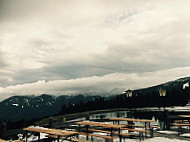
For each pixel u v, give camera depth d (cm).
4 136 821
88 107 6750
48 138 909
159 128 1343
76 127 1213
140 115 2455
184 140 910
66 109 6272
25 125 1168
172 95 6594
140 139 898
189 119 1489
